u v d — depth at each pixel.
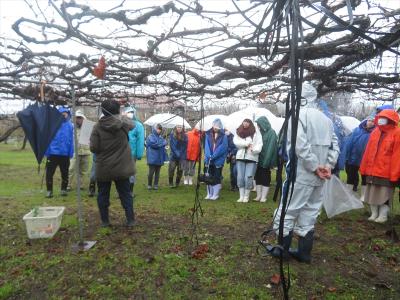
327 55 3.41
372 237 4.95
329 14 1.94
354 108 8.80
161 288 3.61
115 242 4.72
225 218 5.86
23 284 3.74
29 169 13.35
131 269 3.97
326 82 4.73
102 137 4.89
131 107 6.34
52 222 4.95
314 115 3.75
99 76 3.32
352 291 3.51
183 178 10.68
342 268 3.99
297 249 4.29
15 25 2.85
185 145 9.00
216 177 7.43
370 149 5.69
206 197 7.48
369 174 5.65
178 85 4.46
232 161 8.66
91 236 4.97
